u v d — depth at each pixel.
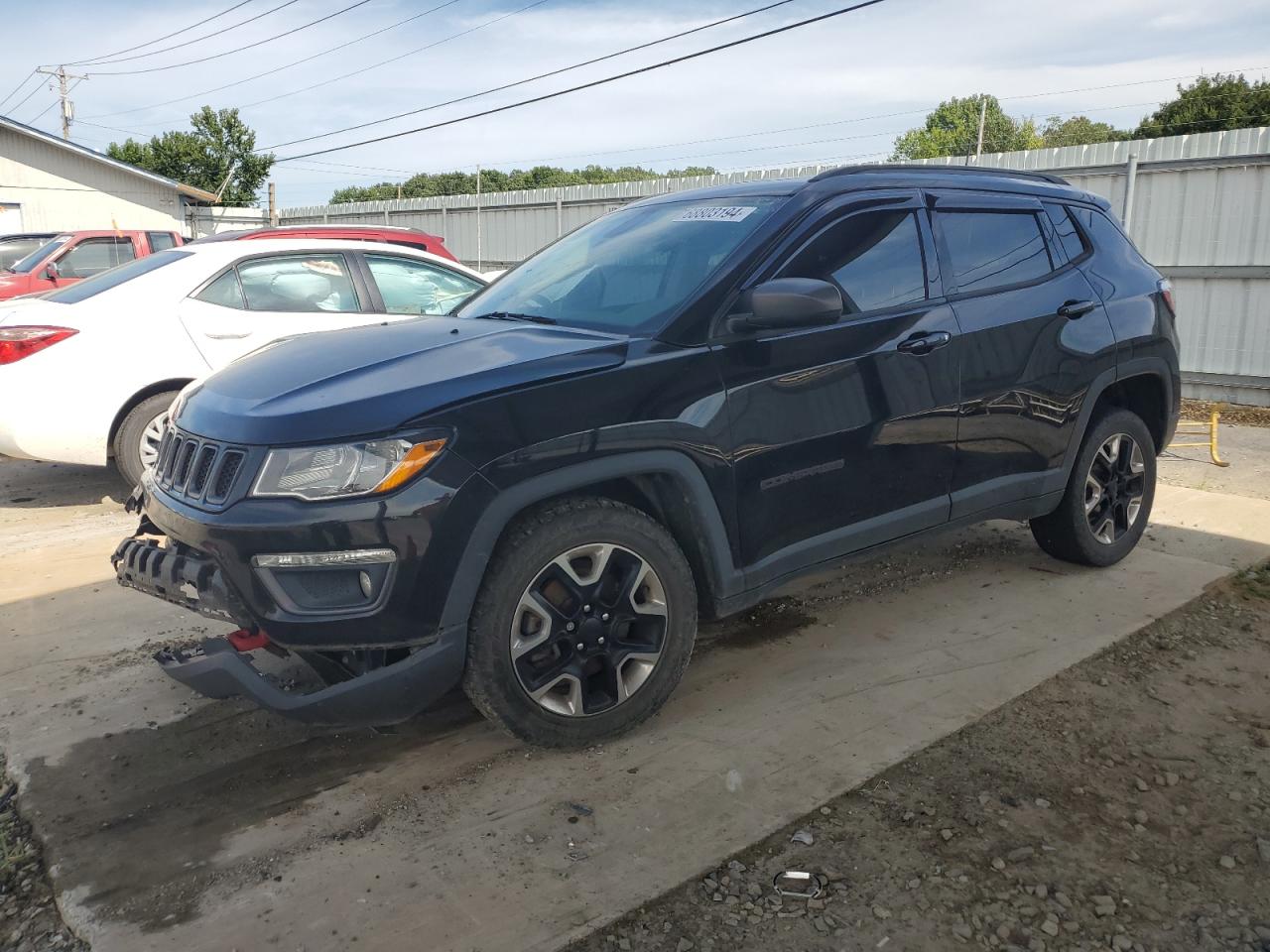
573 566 2.96
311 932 2.32
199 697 3.53
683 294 3.24
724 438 3.10
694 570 3.23
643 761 3.03
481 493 2.69
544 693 2.93
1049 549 4.62
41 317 5.72
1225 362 10.67
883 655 3.74
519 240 18.61
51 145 27.02
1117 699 3.38
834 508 3.44
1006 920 2.34
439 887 2.47
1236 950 2.24
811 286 3.01
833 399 3.35
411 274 6.83
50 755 3.15
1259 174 10.16
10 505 6.31
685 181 14.84
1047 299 4.07
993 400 3.84
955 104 63.16
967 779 2.90
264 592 2.62
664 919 2.34
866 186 3.65
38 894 2.51
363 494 2.60
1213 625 4.00
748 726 3.22
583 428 2.83
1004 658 3.68
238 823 2.76
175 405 3.33
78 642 4.01
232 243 6.34
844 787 2.86
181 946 2.28
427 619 2.68
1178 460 7.48
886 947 2.25
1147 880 2.47
